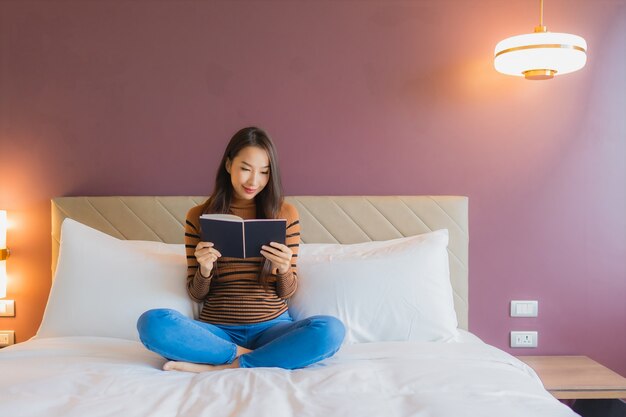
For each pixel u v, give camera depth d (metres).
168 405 1.50
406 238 2.64
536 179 2.82
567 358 2.77
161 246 2.58
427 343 2.13
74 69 2.79
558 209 2.82
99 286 2.27
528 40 2.47
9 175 2.80
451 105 2.81
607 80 2.80
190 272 2.22
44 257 2.81
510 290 2.83
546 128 2.81
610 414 2.43
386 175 2.82
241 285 2.17
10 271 2.81
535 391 1.67
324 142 2.81
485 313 2.84
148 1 2.79
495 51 2.63
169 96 2.80
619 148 2.80
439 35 2.80
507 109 2.82
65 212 2.75
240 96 2.80
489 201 2.83
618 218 2.81
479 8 2.80
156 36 2.79
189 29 2.80
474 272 2.84
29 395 1.52
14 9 2.78
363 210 2.75
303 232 2.75
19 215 2.81
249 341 2.10
